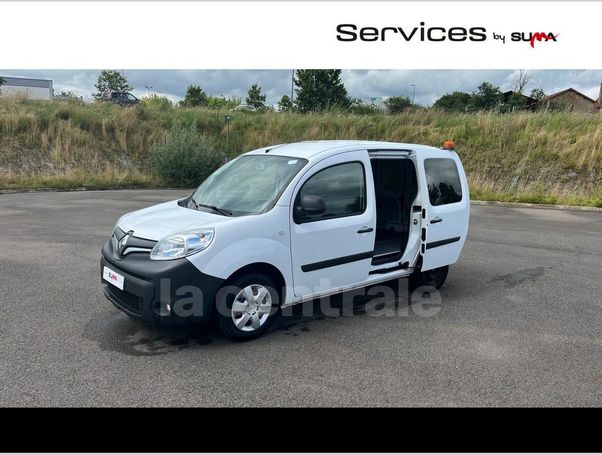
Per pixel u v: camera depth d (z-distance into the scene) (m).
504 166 18.66
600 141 17.70
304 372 3.55
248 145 23.31
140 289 3.66
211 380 3.39
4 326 4.24
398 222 5.25
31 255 6.84
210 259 3.69
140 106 23.81
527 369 3.71
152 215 4.33
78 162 19.20
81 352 3.76
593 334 4.47
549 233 10.02
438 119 22.97
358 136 23.08
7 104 20.59
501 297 5.55
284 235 4.05
